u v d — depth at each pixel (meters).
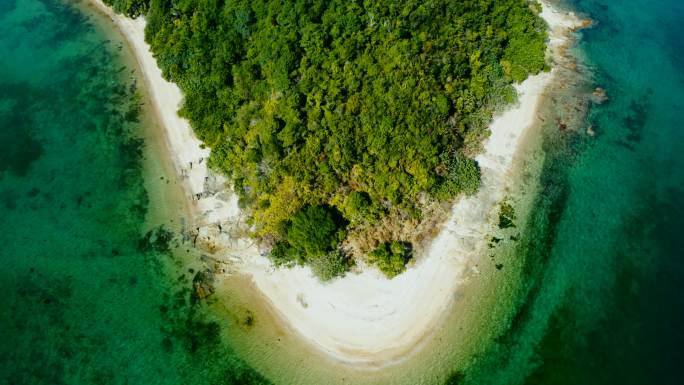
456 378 39.31
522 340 40.66
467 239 45.44
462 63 52.72
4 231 50.59
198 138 53.31
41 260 48.19
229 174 49.81
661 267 43.94
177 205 50.47
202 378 40.78
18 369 41.78
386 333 41.19
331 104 47.62
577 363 39.25
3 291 46.19
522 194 48.25
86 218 50.91
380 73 48.75
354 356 40.53
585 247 45.31
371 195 45.53
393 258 42.28
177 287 45.47
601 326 40.91
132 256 47.78
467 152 50.81
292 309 43.16
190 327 43.25
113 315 44.34
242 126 50.12
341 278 43.78
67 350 42.53
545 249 45.19
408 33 52.81
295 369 40.50
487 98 53.00
